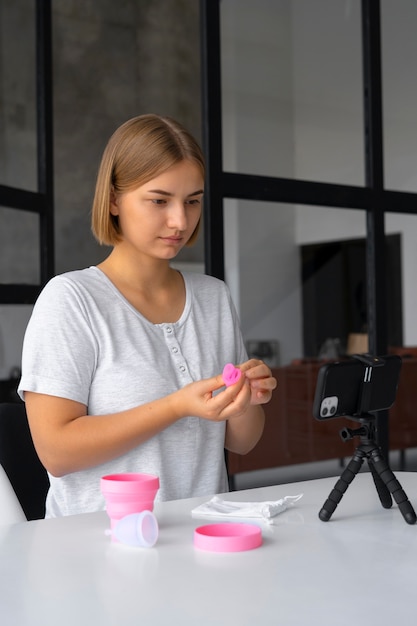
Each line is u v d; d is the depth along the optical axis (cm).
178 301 162
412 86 382
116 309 151
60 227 388
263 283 340
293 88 345
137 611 84
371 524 121
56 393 141
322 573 96
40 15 347
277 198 339
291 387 352
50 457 140
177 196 146
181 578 95
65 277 151
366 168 369
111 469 145
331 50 358
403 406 398
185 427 151
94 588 91
